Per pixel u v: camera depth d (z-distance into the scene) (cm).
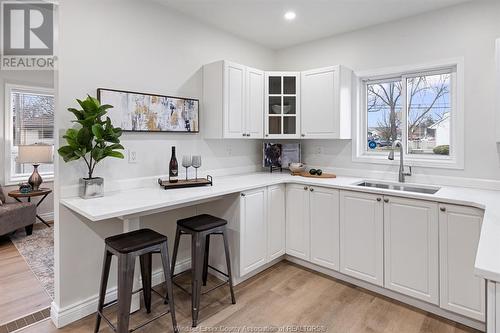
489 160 258
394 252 249
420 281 236
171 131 287
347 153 346
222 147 345
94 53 233
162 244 195
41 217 487
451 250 220
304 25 324
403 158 312
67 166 220
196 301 216
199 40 313
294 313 233
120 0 249
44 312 233
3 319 223
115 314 230
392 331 211
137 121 260
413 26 296
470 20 263
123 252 178
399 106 325
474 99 263
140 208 196
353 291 267
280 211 316
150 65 271
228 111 304
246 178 325
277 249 313
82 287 226
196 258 218
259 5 279
